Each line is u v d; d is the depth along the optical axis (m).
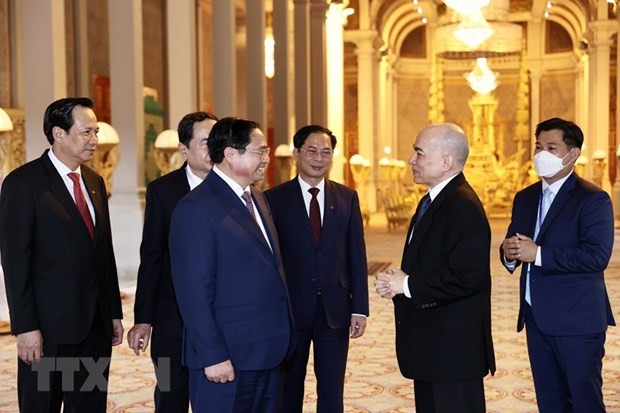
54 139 4.03
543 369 4.32
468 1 18.73
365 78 30.27
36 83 9.43
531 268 4.23
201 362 3.54
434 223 3.80
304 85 19.67
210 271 3.58
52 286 3.96
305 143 4.63
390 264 14.59
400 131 36.72
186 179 4.36
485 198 27.08
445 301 3.71
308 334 4.62
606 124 27.31
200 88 20.42
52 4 9.40
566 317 4.14
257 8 15.72
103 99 15.65
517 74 35.81
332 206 4.69
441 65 29.95
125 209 10.83
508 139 35.97
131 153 10.90
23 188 3.93
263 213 3.84
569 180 4.25
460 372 3.74
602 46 27.17
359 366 6.89
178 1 11.60
